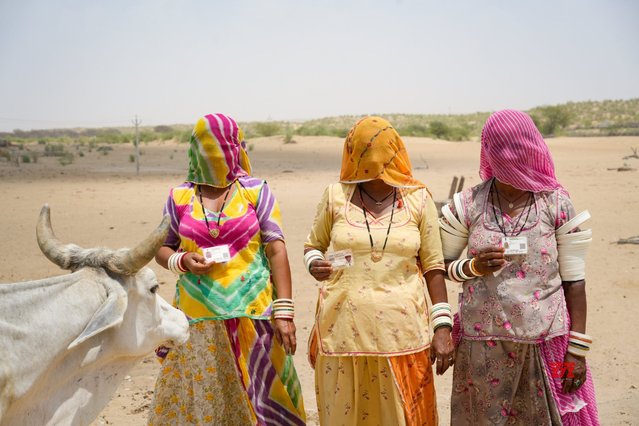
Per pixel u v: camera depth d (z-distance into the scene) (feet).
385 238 13.37
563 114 278.26
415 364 13.50
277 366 14.39
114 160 143.95
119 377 12.87
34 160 131.23
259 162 131.64
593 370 22.48
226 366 14.28
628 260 36.68
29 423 11.55
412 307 13.41
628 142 160.76
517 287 12.78
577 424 13.19
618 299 29.84
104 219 54.29
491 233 13.02
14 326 11.11
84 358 12.01
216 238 14.11
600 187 71.36
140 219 54.19
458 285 32.73
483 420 13.21
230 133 14.35
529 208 12.88
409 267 13.57
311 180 90.99
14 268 36.73
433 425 13.79
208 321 14.07
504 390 13.03
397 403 13.20
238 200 14.35
